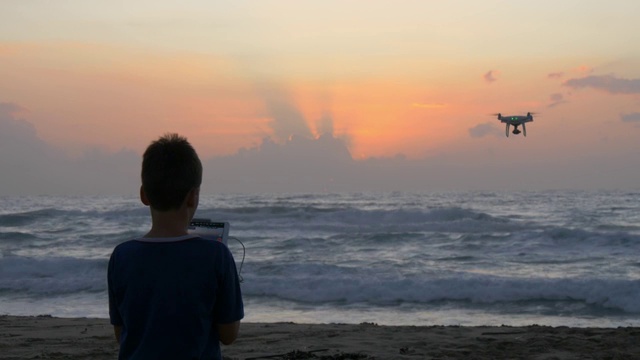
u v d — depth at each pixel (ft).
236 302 8.02
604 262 70.74
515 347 25.39
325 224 124.36
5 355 24.00
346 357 22.98
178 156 7.83
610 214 161.79
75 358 23.22
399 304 47.96
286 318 42.88
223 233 12.30
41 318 36.52
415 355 23.79
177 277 7.66
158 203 7.85
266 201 267.39
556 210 183.01
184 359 7.61
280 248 88.58
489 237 93.97
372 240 94.17
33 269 62.08
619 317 42.78
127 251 7.83
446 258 76.33
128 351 7.77
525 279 53.01
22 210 203.72
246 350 24.72
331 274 60.75
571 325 40.14
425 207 202.80
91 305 47.16
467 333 29.50
